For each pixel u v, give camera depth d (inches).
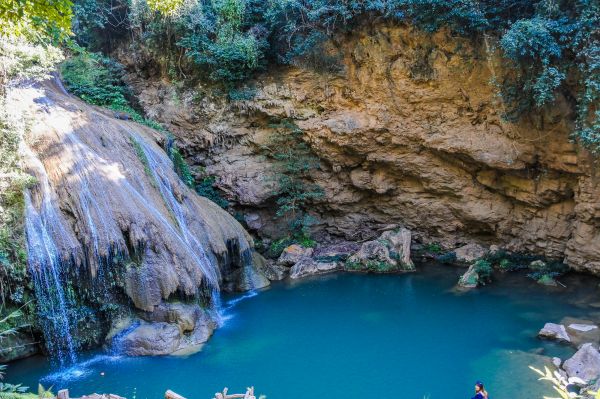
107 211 553.6
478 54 690.8
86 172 569.0
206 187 871.1
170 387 448.8
